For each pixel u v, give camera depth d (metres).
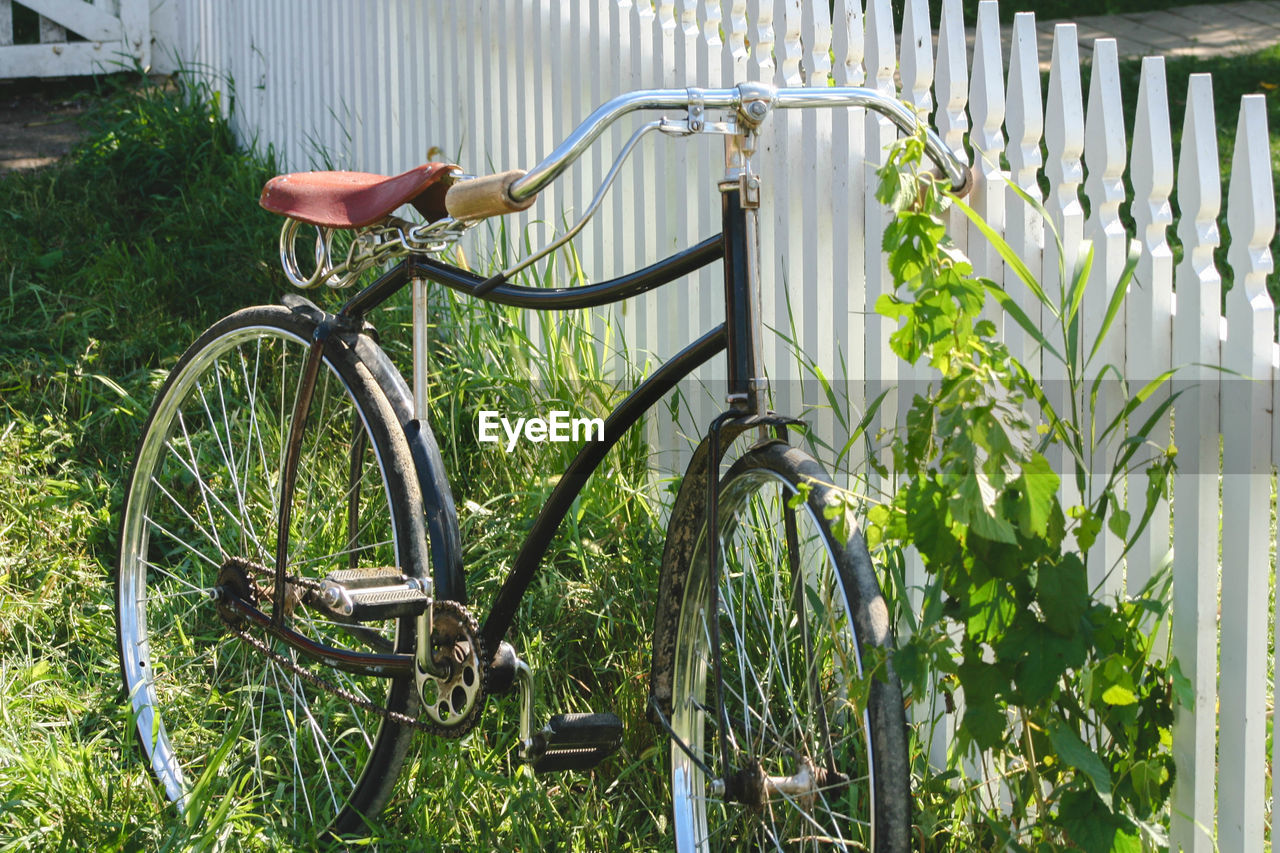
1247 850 2.07
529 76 3.75
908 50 2.45
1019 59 2.24
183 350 4.32
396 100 4.62
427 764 2.60
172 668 3.01
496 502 3.25
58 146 6.41
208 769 2.42
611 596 2.90
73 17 7.29
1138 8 9.12
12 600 3.18
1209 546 2.06
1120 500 2.20
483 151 4.06
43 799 2.50
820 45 2.66
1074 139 2.18
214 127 5.98
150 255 4.82
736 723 2.48
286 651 2.87
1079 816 1.91
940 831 2.31
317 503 3.10
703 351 2.09
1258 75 7.30
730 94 1.89
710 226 3.04
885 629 1.79
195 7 6.64
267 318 2.68
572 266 3.37
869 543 1.93
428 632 2.32
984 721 1.87
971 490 1.73
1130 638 1.98
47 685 2.95
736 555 2.47
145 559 3.01
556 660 2.87
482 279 2.23
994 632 1.88
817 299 2.74
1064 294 2.06
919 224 1.86
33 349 4.36
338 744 2.79
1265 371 1.95
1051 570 1.84
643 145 3.25
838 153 2.61
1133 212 2.12
